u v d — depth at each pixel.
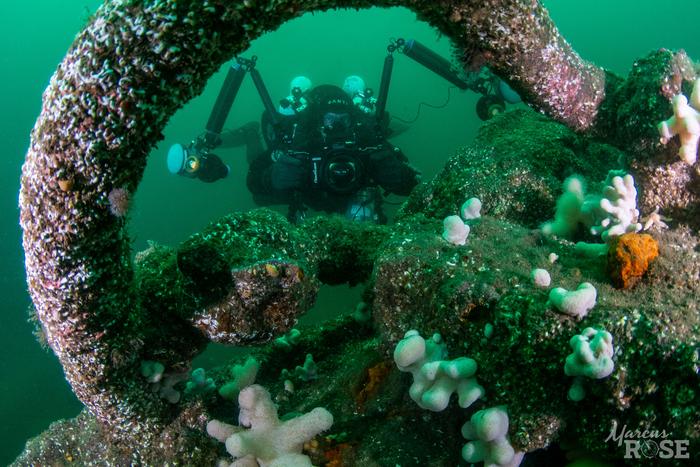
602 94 1.99
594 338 1.33
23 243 1.45
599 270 1.76
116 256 1.52
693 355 1.25
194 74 1.20
